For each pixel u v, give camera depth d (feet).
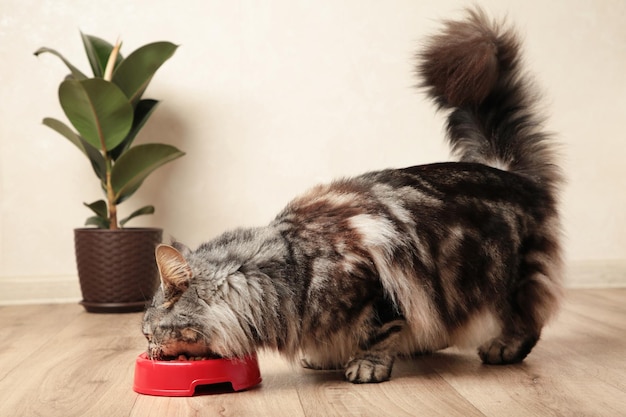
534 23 8.41
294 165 8.26
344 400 4.99
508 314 5.58
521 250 5.59
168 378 5.08
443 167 5.63
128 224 8.11
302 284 5.13
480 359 5.74
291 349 5.16
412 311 5.24
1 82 8.01
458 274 5.39
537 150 5.92
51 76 8.06
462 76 5.93
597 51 8.48
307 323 5.15
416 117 8.32
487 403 4.90
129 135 7.67
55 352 6.07
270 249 5.14
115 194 7.56
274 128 8.23
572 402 4.90
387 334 5.28
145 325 5.10
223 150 8.20
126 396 5.11
